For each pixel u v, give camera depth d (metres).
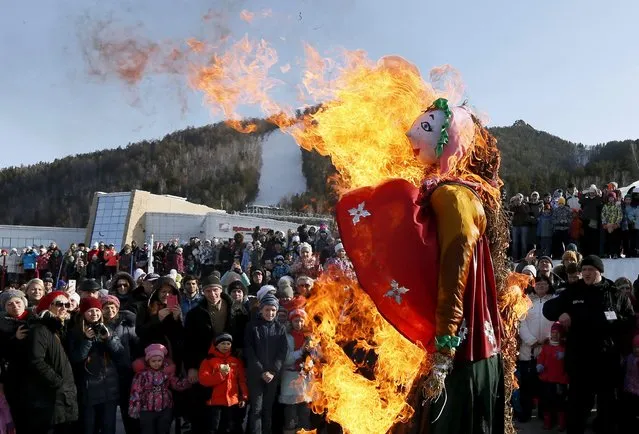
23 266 23.61
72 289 8.16
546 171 72.44
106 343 6.64
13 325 6.27
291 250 16.97
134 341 7.08
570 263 7.15
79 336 6.61
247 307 8.10
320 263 9.97
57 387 6.02
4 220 62.66
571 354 6.50
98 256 22.69
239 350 7.12
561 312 6.62
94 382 6.55
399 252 2.72
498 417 2.87
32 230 36.47
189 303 8.46
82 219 61.62
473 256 2.71
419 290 2.71
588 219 13.39
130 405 6.61
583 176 58.91
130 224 34.34
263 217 39.12
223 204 73.94
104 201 36.00
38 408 5.98
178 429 7.39
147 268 21.83
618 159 65.88
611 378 6.48
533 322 7.70
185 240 34.53
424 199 2.80
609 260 12.39
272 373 6.75
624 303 6.78
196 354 6.96
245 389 6.92
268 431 6.86
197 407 6.96
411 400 2.92
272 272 15.94
